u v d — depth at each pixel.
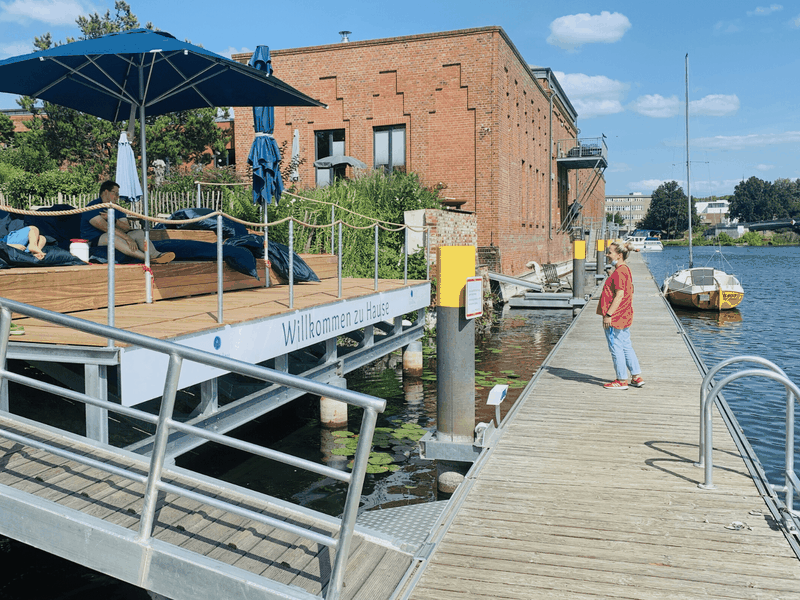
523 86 29.66
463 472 6.48
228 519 3.85
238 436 8.67
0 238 6.59
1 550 5.29
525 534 4.27
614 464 5.65
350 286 11.18
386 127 26.47
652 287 30.14
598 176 44.16
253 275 9.36
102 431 4.81
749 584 3.60
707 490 5.03
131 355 4.86
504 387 6.77
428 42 25.28
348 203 16.89
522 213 30.06
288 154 26.66
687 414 7.30
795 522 4.31
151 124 27.84
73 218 8.13
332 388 3.10
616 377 9.21
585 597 3.47
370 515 4.96
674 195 153.38
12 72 7.43
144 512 3.46
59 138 28.00
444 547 4.08
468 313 6.13
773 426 10.32
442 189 24.52
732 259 81.38
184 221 5.64
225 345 6.07
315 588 3.28
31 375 6.99
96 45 6.40
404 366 12.68
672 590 3.54
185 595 3.38
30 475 3.97
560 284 32.59
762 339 20.00
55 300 5.99
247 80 8.52
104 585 4.80
